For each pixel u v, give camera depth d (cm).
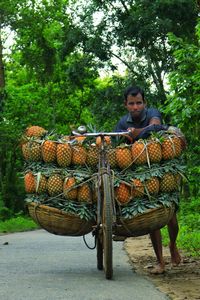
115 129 748
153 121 728
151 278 677
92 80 3186
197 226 1402
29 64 3741
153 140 675
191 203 1738
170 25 2627
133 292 573
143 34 2688
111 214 641
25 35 3588
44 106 3678
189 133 1246
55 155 686
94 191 682
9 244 1223
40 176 684
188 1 2614
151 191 671
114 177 669
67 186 677
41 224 700
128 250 1055
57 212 682
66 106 4062
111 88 2928
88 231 704
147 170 674
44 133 707
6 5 3222
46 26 3588
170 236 749
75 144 686
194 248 1002
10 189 3192
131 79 2897
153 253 982
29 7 3441
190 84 1202
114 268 774
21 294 564
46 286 611
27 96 3450
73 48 3052
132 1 2844
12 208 3177
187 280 661
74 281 646
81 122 4134
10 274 704
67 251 1020
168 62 2816
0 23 3281
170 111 1223
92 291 579
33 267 779
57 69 3816
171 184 677
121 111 2919
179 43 1266
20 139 719
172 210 688
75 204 684
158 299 538
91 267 779
